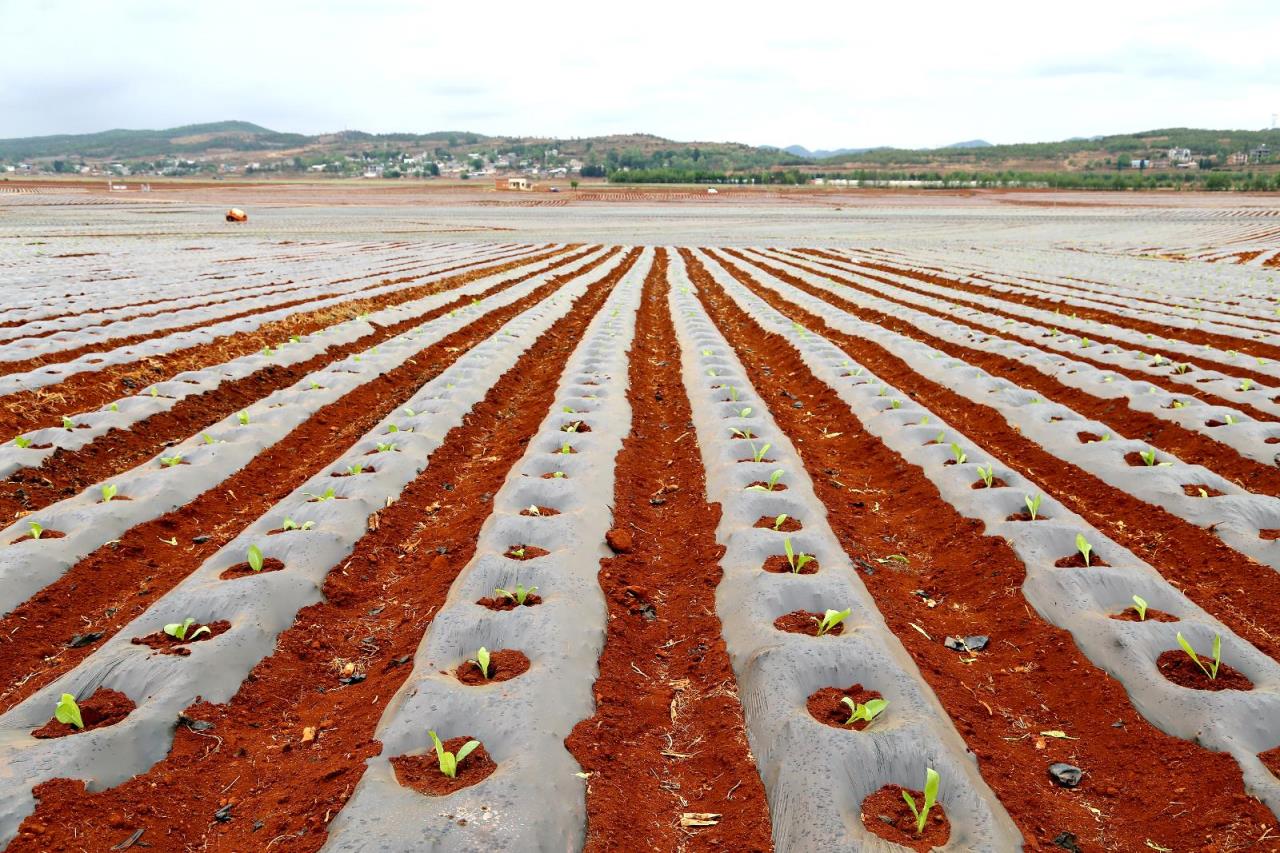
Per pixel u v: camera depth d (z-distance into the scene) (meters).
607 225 50.50
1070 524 5.61
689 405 9.70
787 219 58.28
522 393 10.52
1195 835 3.11
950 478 6.73
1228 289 19.66
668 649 4.64
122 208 63.62
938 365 10.98
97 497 6.30
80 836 2.98
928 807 3.00
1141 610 4.42
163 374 10.57
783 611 4.66
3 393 8.79
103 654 4.09
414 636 4.55
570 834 3.10
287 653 4.42
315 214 59.38
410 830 2.95
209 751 3.62
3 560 4.99
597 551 5.56
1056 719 3.96
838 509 6.59
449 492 7.06
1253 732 3.54
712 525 6.07
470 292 18.38
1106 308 16.48
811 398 10.25
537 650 4.18
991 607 5.00
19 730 3.58
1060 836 3.16
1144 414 8.70
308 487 6.52
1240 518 5.72
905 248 35.34
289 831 3.08
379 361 11.07
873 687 3.96
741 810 3.32
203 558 5.68
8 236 36.00
